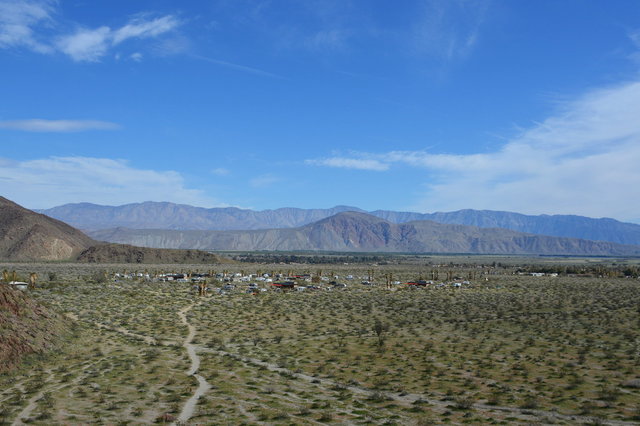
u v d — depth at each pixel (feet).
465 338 196.65
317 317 255.91
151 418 100.27
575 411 107.65
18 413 100.99
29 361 140.46
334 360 158.40
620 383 129.39
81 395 114.21
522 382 131.44
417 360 158.30
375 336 201.57
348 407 110.01
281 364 151.23
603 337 194.70
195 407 108.47
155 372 137.49
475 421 100.68
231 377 135.13
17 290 186.60
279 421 99.86
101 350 165.17
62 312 227.61
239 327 221.87
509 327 222.07
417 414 105.29
